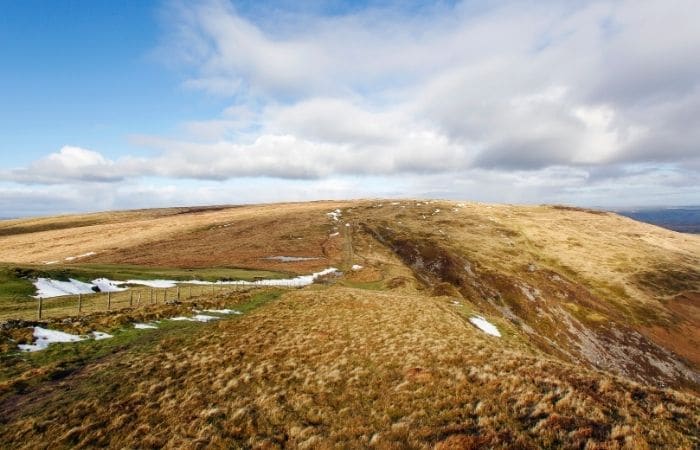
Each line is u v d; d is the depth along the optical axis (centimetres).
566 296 9888
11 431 1505
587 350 7931
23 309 3597
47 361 2234
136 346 2634
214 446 1437
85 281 5284
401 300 4638
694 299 10519
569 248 13475
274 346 2677
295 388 1970
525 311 8850
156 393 1903
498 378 1862
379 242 12569
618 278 11481
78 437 1494
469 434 1365
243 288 5641
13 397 1798
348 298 4616
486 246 12812
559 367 2000
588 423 1362
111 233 13350
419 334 2939
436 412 1603
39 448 1418
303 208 18212
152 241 11706
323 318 3559
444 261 10800
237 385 2016
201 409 1730
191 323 3347
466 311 4794
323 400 1827
